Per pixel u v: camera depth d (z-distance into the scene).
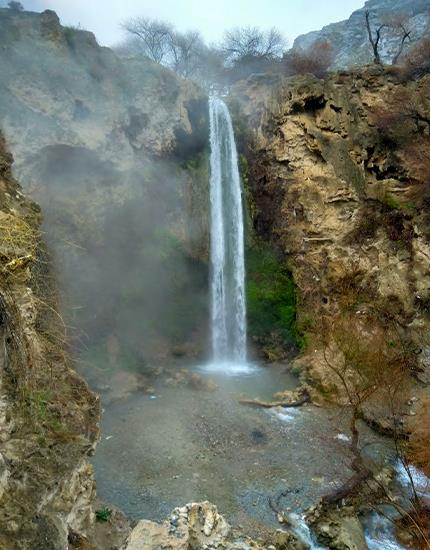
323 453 14.80
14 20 18.31
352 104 23.69
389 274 19.92
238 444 15.20
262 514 11.87
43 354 8.19
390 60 45.16
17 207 9.47
